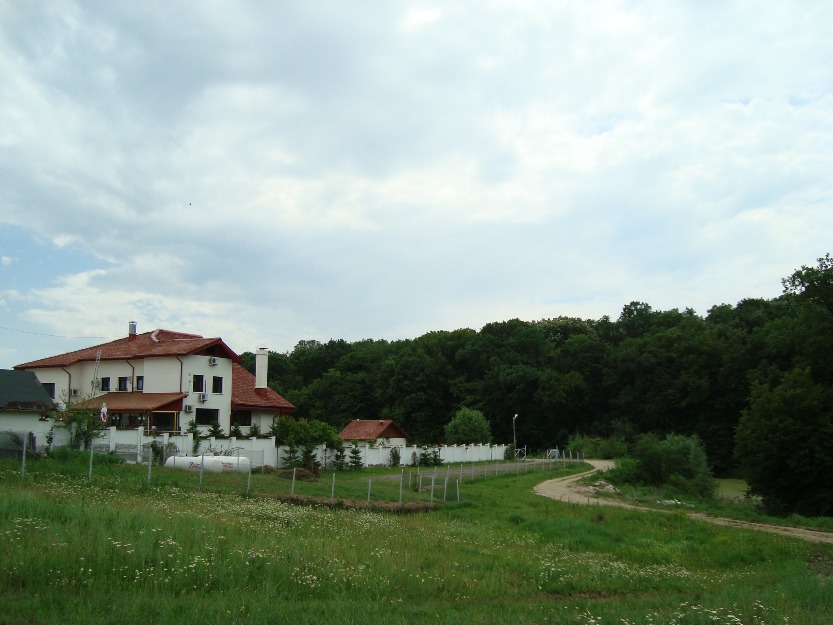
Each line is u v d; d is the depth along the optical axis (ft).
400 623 29.96
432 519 82.43
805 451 134.92
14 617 25.73
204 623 26.99
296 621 28.76
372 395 332.19
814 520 105.91
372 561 44.62
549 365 331.57
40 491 60.03
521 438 306.14
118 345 172.65
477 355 328.49
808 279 157.79
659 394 284.00
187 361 152.97
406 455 184.24
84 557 34.53
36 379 123.65
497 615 33.71
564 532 77.56
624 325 374.22
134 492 70.90
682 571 60.13
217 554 39.37
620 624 33.32
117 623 26.22
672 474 163.53
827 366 159.22
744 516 110.42
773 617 36.73
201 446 117.60
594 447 267.59
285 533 51.75
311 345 459.32
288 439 135.64
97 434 102.06
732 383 256.73
